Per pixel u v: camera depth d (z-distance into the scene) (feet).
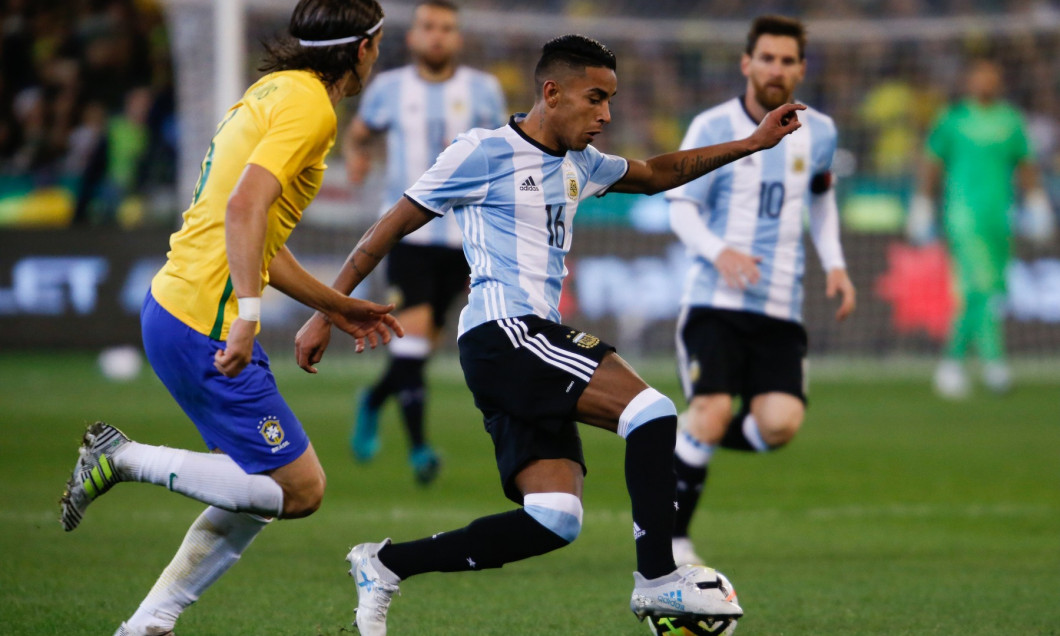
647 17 228.84
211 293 39.96
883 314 175.83
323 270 167.43
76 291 171.53
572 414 41.70
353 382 156.35
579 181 44.32
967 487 84.12
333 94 41.60
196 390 40.16
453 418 121.70
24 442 97.40
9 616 46.68
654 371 159.02
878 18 222.28
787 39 63.05
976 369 180.75
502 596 52.13
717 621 41.22
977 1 221.87
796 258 64.13
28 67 203.72
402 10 176.96
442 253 87.20
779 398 62.54
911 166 205.05
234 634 44.93
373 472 89.45
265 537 64.23
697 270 64.34
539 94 43.21
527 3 229.86
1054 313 175.63
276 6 169.58
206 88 162.20
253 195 37.99
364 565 41.14
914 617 48.70
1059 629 46.83
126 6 207.00
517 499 43.14
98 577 53.83
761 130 47.67
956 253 142.31
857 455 99.86
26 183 192.85
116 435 40.60
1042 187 187.83
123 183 190.19
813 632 46.34
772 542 65.10
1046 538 66.23
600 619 48.08
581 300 167.63
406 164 95.66
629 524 70.28
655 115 211.82
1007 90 208.85
